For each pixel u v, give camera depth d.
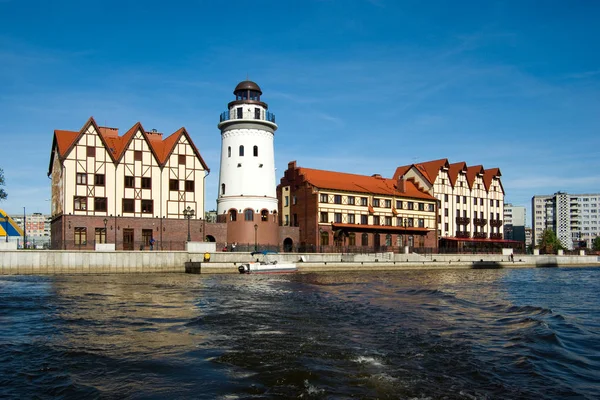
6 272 47.47
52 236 64.50
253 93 71.06
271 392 12.50
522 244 105.00
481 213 100.00
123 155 59.69
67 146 58.41
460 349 17.09
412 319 23.02
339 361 15.25
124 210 59.28
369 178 88.44
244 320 22.12
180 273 52.69
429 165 94.94
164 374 13.93
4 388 12.77
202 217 63.66
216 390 12.64
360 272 61.31
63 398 12.14
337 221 76.44
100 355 15.87
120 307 25.84
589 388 13.41
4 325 20.59
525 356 16.27
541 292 38.44
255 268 53.00
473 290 39.19
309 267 58.25
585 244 158.62
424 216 87.75
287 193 79.88
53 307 25.55
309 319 22.53
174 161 62.53
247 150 68.88
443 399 12.23
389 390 12.74
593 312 27.62
